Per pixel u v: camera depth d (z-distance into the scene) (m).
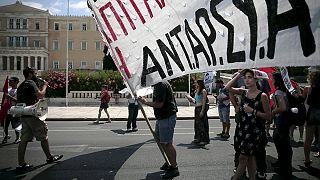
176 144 8.38
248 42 2.50
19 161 5.70
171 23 3.41
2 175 5.38
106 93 13.92
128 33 3.87
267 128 8.95
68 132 10.67
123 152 7.29
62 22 74.06
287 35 2.19
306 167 5.91
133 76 3.83
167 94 5.11
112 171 5.65
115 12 3.94
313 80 5.62
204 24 2.98
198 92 8.36
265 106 3.88
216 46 2.83
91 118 15.12
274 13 2.28
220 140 9.00
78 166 5.98
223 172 5.60
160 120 5.15
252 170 4.18
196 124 8.36
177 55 3.36
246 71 4.07
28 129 5.77
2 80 55.47
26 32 73.75
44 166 5.98
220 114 9.55
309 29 2.06
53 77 30.48
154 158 6.68
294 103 5.22
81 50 73.69
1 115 8.38
